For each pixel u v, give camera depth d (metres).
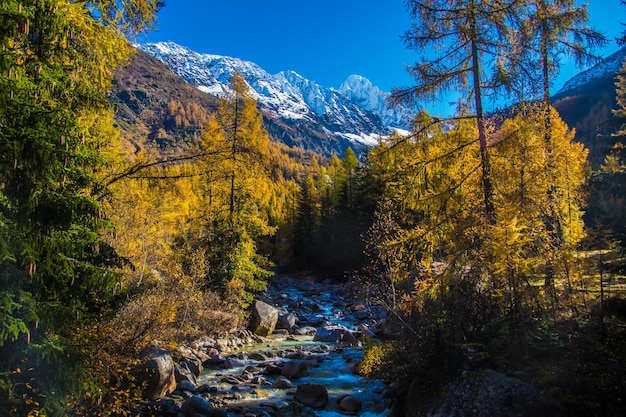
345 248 48.09
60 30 5.80
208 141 21.09
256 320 21.72
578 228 15.66
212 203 23.78
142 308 12.84
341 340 19.83
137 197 17.33
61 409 5.61
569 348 8.39
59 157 5.52
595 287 11.84
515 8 10.36
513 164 10.79
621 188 14.80
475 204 11.32
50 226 5.91
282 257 60.06
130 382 9.77
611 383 7.19
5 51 4.70
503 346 8.83
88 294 6.89
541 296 9.41
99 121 9.15
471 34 10.52
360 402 10.73
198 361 14.16
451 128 11.61
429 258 11.61
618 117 15.16
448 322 9.59
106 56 7.68
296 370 13.36
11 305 4.88
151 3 7.93
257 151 14.55
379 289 15.74
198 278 18.42
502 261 9.10
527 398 7.21
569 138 16.77
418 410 8.57
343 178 51.75
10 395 5.32
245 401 10.96
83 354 5.93
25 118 5.15
